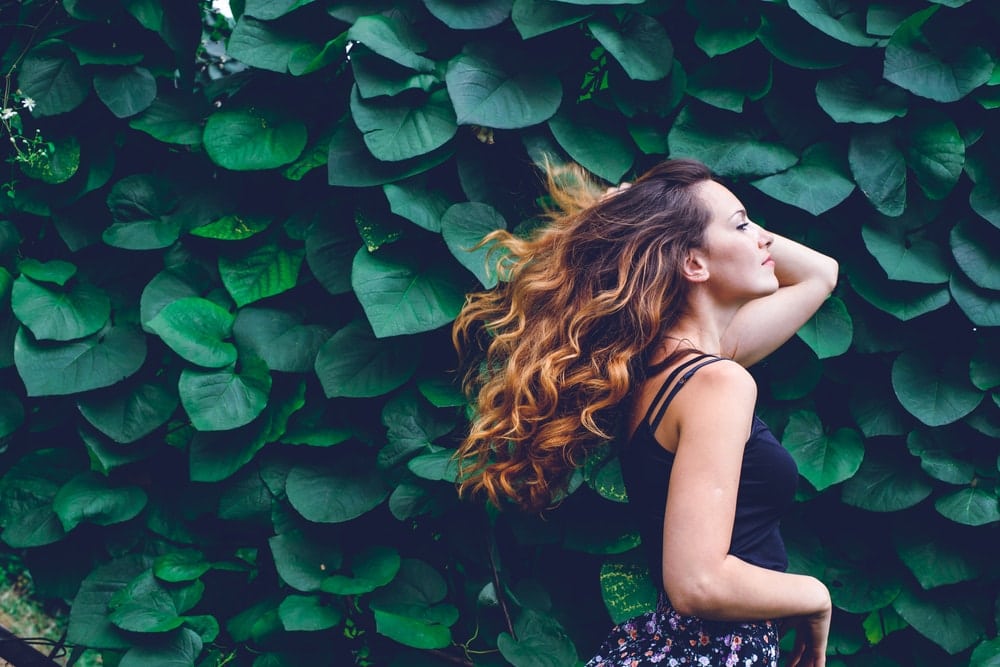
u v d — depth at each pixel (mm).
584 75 2025
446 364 2045
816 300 1800
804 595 1342
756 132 2002
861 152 1947
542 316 1582
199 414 1953
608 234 1547
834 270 1818
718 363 1394
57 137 2129
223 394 1979
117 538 2152
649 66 1896
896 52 1872
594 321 1504
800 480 2096
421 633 1927
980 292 1976
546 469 1572
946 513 2039
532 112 1912
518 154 2012
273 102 2080
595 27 1874
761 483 1420
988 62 1878
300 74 1978
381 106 1922
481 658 2062
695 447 1331
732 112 1999
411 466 1901
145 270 2174
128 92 2084
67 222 2154
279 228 2119
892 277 1943
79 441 2209
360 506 2021
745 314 1771
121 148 2172
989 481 2057
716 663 1406
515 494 1646
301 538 2066
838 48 1946
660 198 1541
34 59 2082
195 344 1974
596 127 1994
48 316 2043
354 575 2051
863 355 2100
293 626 1923
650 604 2041
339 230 2037
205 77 2379
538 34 1864
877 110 1931
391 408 2018
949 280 1983
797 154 2000
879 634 2158
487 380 1878
